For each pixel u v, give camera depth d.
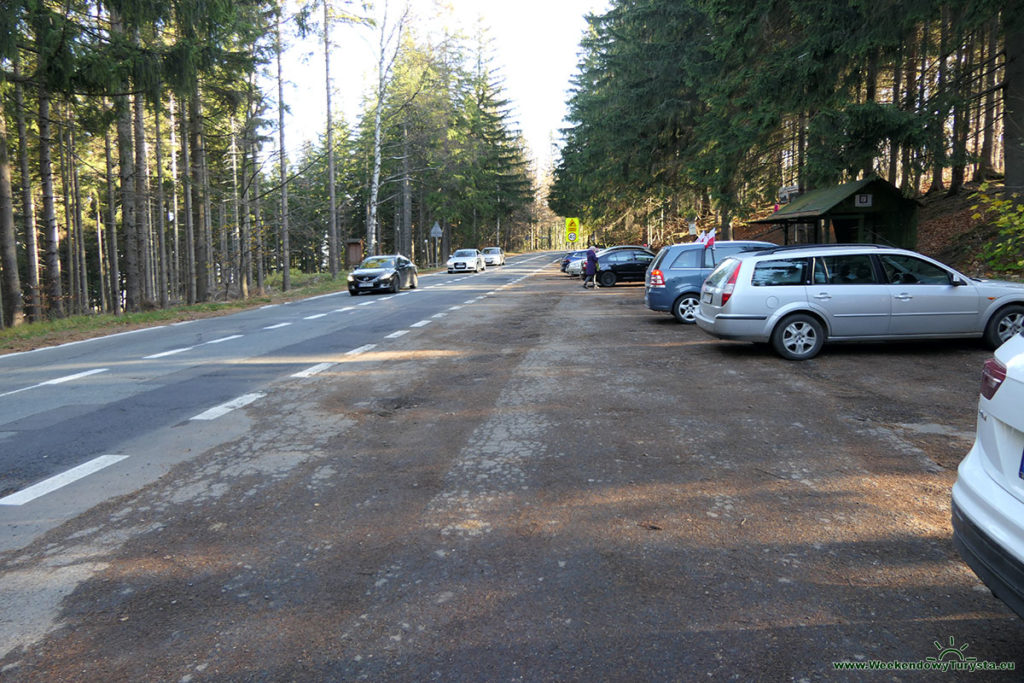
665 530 4.12
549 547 3.93
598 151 35.44
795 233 25.14
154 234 50.19
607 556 3.80
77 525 4.37
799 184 21.59
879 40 14.08
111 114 17.88
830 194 18.02
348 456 5.73
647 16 28.72
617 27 35.78
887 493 4.62
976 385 7.86
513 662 2.85
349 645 3.00
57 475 5.36
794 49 15.41
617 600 3.33
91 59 15.90
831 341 9.96
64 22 15.32
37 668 2.88
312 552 3.93
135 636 3.10
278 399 7.99
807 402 7.29
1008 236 13.74
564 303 21.02
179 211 49.12
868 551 3.79
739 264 10.07
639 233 52.72
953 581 3.45
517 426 6.57
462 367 9.91
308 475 5.26
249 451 5.92
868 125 14.37
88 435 6.54
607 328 14.34
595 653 2.90
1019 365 2.69
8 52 14.25
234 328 16.14
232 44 23.81
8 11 13.97
